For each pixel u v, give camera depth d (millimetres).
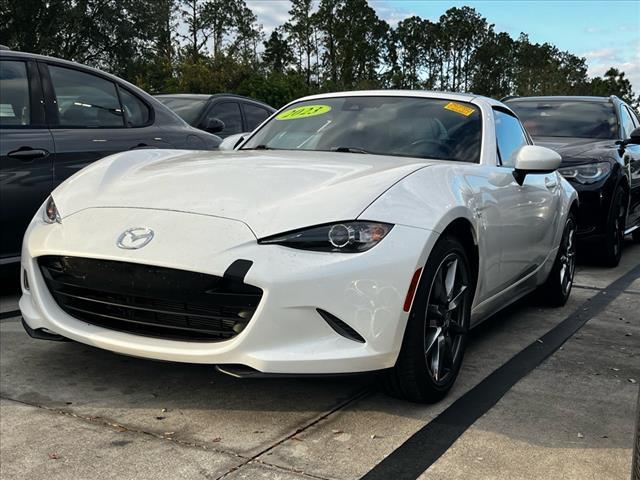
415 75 88438
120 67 40781
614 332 4254
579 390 3172
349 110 4156
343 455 2436
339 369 2539
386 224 2650
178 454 2418
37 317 2945
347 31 70938
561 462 2428
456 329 3090
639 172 7672
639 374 3436
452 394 3072
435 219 2787
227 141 4348
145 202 2879
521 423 2760
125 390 3000
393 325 2609
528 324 4410
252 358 2498
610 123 7508
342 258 2547
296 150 3814
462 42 89188
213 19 66688
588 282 5938
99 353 3465
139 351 2656
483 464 2395
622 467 2402
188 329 2627
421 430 2662
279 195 2783
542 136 7445
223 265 2512
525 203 3893
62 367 3264
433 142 3750
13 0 37125
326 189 2799
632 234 9008
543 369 3473
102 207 2932
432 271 2793
